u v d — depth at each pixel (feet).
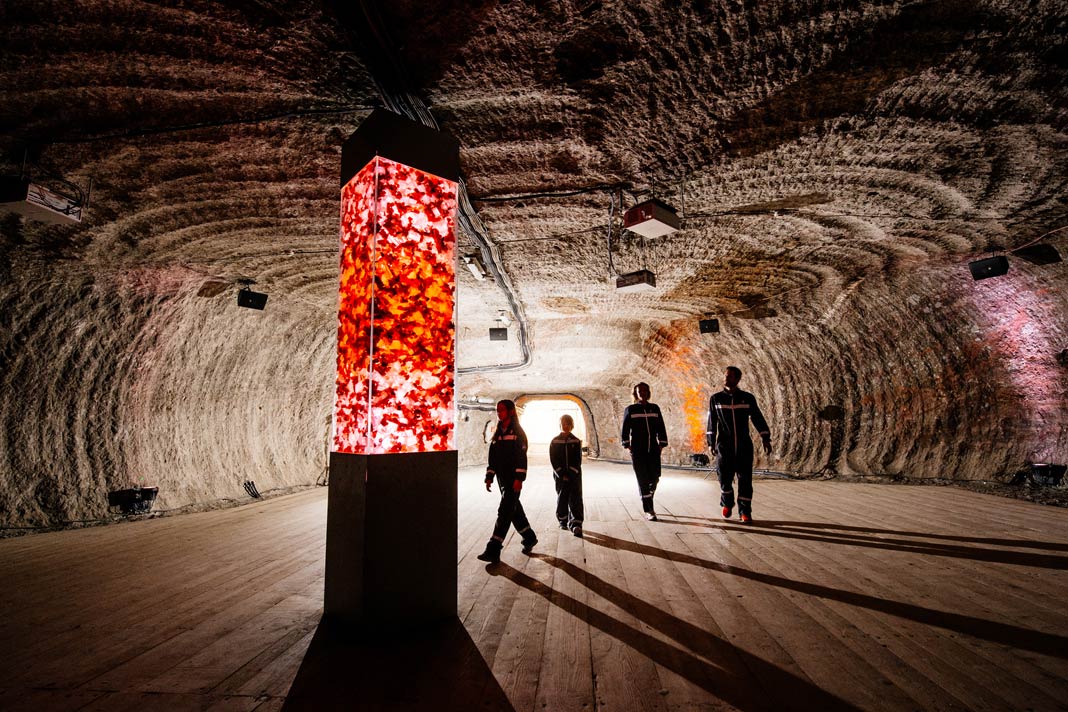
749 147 14.49
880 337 30.01
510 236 21.22
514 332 41.60
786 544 16.17
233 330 28.58
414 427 10.28
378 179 10.37
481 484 37.06
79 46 9.90
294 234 20.16
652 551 15.70
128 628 9.98
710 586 12.17
